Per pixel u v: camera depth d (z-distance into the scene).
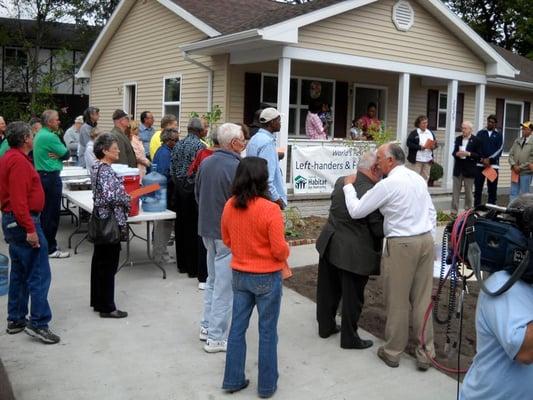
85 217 9.26
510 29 32.19
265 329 3.84
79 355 4.50
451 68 12.87
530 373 2.23
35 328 4.71
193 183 6.40
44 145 7.06
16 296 4.87
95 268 5.32
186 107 13.21
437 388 4.10
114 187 5.02
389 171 4.41
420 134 11.69
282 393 3.97
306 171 10.47
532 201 2.27
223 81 11.85
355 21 11.00
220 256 4.55
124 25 16.23
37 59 27.30
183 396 3.88
